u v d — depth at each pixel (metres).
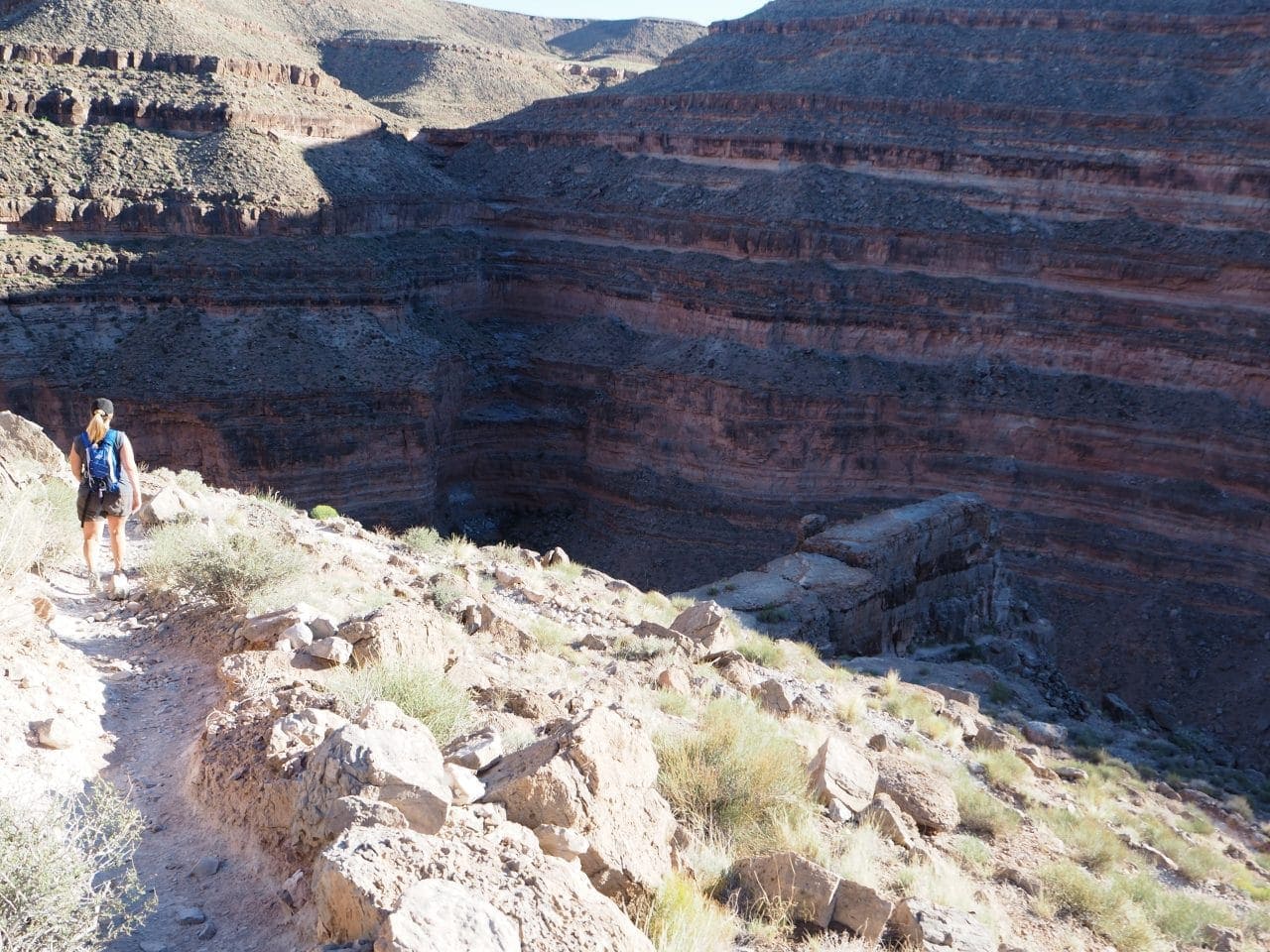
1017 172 71.19
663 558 69.69
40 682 8.16
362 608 12.57
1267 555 57.19
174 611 11.40
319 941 5.19
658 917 6.68
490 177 94.88
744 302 72.81
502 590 19.56
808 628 29.06
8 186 63.69
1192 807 22.55
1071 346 65.69
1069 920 10.65
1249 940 12.47
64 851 5.15
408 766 6.42
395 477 67.44
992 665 35.53
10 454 16.28
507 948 4.90
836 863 8.91
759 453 69.12
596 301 82.81
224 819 6.79
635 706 11.81
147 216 67.19
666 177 84.75
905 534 34.72
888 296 70.50
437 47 161.12
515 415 78.19
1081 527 62.12
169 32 81.44
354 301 70.56
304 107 81.00
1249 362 60.09
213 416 61.78
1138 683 55.62
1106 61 80.44
